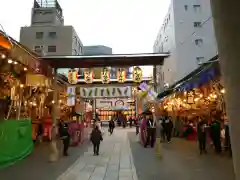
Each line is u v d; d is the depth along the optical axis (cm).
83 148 1512
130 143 1772
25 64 1097
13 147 1034
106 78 1579
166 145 1558
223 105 1258
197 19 3072
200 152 1195
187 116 1970
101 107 4825
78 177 802
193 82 1241
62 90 1992
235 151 257
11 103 1273
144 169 895
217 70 940
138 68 1553
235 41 260
